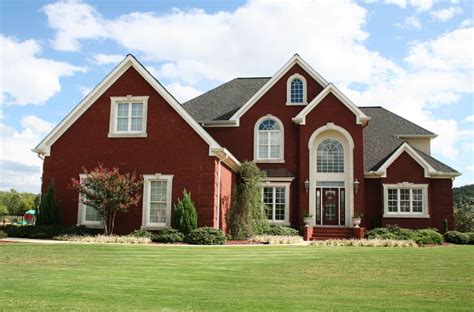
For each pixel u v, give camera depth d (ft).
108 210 73.10
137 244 63.77
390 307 25.41
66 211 78.13
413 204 93.35
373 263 45.37
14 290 28.55
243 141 99.25
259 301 26.40
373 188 95.45
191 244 66.85
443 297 28.89
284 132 98.02
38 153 80.43
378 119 111.34
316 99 94.27
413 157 93.76
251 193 80.53
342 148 94.12
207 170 75.05
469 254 55.11
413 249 63.00
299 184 93.76
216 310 23.79
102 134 79.46
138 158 77.56
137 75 80.33
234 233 78.48
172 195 75.41
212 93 112.68
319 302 26.45
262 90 99.96
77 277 34.35
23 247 54.49
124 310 23.44
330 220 92.68
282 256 50.78
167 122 77.77
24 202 243.40
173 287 30.76
